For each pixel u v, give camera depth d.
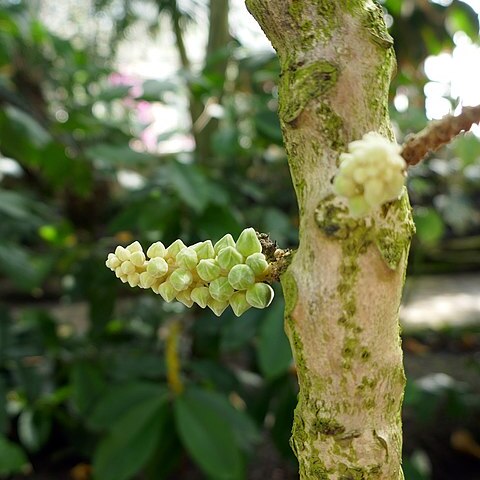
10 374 1.02
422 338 1.62
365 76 0.21
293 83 0.21
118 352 1.04
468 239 1.81
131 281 0.24
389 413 0.22
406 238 0.21
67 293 1.06
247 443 0.85
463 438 1.15
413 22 1.07
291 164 0.22
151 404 0.77
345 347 0.21
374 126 0.21
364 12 0.21
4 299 1.95
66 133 1.13
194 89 0.89
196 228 0.86
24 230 1.06
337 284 0.20
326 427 0.22
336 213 0.20
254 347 1.04
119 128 1.13
